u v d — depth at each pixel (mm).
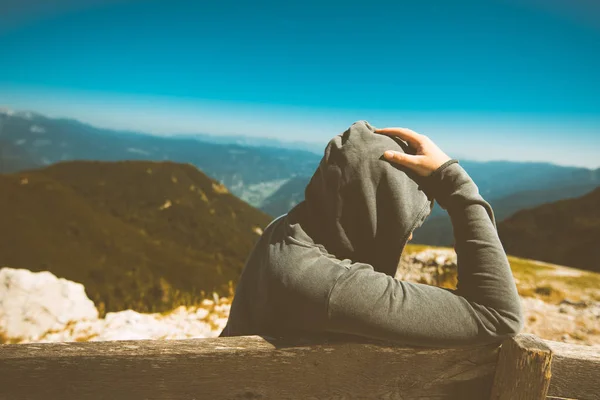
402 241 1299
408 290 1235
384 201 1302
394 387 1300
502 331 1195
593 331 6438
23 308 6633
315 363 1272
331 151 1402
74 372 1166
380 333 1195
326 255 1335
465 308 1210
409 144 1438
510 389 1248
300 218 1465
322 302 1205
